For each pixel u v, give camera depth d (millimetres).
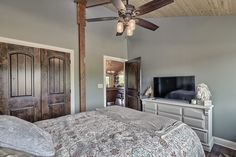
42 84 3223
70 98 3705
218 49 3248
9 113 2773
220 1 2625
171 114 3525
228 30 3115
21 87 2928
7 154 929
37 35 3166
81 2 3748
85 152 1193
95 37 4328
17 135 1085
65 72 3623
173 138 1512
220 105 3229
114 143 1335
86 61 4117
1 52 2697
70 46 3727
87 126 1754
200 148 1738
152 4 2180
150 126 1716
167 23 4070
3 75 2715
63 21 3602
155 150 1294
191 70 3658
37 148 1103
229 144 3115
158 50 4293
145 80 4613
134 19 2408
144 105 4105
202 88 3209
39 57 3186
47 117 3287
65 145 1310
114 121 1924
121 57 5066
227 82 3139
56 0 3475
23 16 2971
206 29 3416
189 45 3689
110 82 8359
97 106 4352
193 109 3164
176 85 3779
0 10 2695
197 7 3072
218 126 3258
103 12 4488
